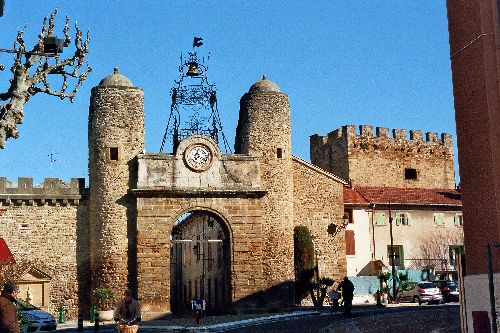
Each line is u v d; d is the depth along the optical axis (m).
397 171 65.38
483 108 15.12
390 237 53.44
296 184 49.12
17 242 42.16
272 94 47.12
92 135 44.09
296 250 47.38
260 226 44.62
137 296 42.19
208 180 44.19
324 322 30.86
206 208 44.00
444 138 68.19
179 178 43.75
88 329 33.94
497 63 14.95
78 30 21.75
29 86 20.16
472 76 15.47
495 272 14.51
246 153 46.38
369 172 64.19
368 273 52.66
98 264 42.62
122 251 42.75
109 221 42.84
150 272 42.47
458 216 57.16
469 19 15.62
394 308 39.56
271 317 36.12
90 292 42.91
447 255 55.78
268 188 45.88
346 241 52.47
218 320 36.81
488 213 14.97
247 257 44.09
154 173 43.41
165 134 47.16
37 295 42.00
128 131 43.94
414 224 55.41
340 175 64.62
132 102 44.34
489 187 14.93
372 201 54.28
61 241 43.00
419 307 38.97
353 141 64.12
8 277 36.78
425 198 57.34
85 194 43.75
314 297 46.38
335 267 49.28
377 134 65.38
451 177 67.81
